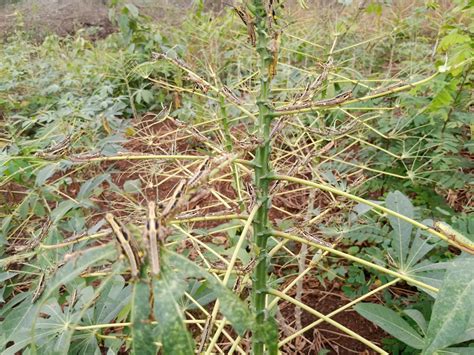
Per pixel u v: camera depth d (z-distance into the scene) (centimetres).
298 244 226
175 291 67
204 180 78
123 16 407
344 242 212
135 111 328
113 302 149
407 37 390
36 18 671
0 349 129
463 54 143
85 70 375
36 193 199
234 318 68
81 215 227
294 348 179
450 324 77
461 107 237
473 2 183
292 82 250
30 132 333
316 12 373
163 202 94
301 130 225
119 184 272
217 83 164
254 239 113
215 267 148
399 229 147
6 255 198
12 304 150
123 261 71
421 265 140
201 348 113
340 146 258
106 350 179
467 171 245
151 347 67
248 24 100
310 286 211
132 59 373
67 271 72
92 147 222
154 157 110
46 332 133
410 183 221
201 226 230
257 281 113
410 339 125
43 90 347
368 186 229
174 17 514
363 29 359
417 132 227
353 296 196
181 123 143
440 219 206
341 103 101
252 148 102
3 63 407
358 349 179
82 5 711
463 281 80
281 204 257
